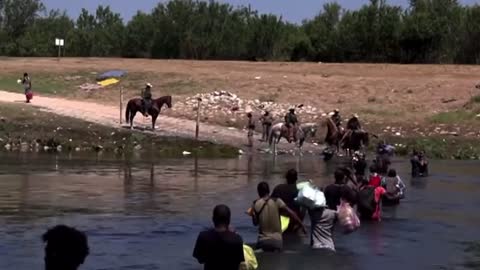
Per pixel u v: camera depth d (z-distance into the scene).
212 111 50.69
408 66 71.25
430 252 16.22
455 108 51.44
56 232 5.81
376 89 57.19
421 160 31.61
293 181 17.36
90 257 14.99
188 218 19.69
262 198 15.81
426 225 19.55
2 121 42.66
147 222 19.02
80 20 126.62
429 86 57.38
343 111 51.34
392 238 17.73
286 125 40.66
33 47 109.62
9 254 15.10
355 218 16.06
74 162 33.69
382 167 23.75
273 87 58.16
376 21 90.19
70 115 45.81
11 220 18.88
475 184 28.91
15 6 114.06
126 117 43.81
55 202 21.88
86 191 24.31
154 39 102.31
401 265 14.91
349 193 16.17
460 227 19.34
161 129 44.25
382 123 48.31
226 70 67.25
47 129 41.91
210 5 103.06
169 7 103.00
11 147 39.62
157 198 23.14
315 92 56.69
